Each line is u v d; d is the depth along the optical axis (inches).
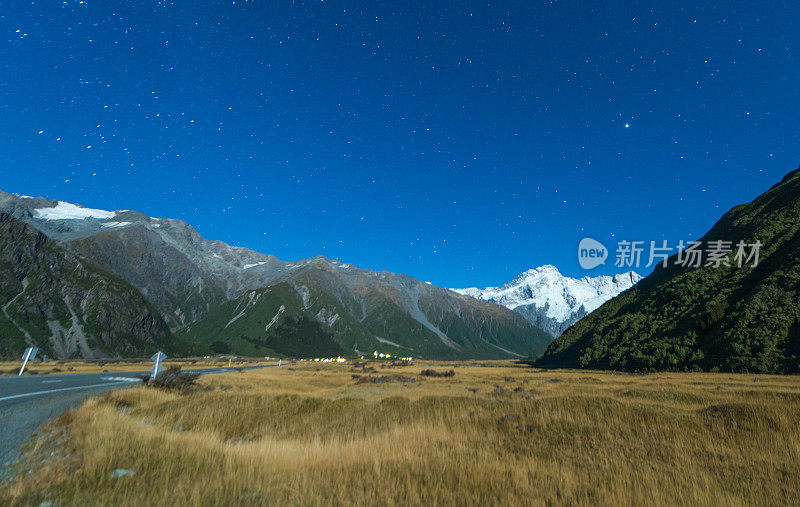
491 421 597.9
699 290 3139.8
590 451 459.2
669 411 602.5
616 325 3690.9
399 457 397.1
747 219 3828.7
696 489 348.2
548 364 4594.0
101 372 2233.0
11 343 6707.7
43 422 556.1
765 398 817.5
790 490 352.5
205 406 740.0
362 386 1322.6
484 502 296.5
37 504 248.4
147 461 342.6
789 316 2164.1
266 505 259.3
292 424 693.3
